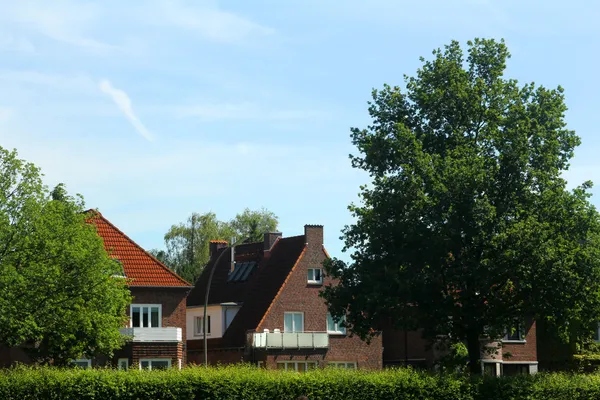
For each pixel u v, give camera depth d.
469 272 39.03
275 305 57.53
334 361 57.59
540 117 42.16
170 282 51.38
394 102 43.84
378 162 42.78
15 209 35.06
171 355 49.75
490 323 40.44
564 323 38.25
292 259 59.91
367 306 40.78
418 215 39.75
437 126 43.00
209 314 62.38
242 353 57.38
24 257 34.56
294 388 31.11
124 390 29.30
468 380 34.34
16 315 33.69
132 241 52.81
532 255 37.19
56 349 39.25
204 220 94.06
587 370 57.31
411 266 40.75
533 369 59.31
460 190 38.84
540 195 39.94
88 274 35.66
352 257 42.75
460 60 44.38
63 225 36.53
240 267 65.56
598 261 37.78
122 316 41.75
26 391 28.72
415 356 59.31
